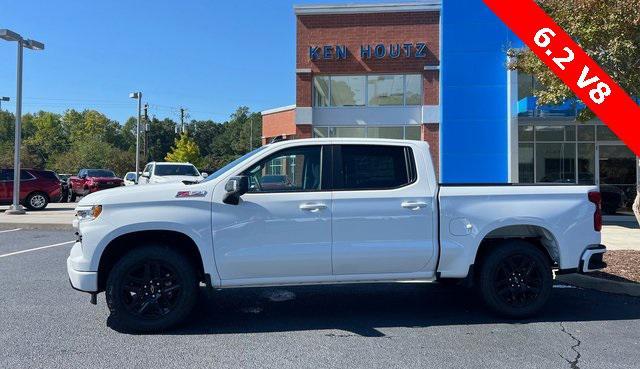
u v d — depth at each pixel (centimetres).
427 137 2056
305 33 2080
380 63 2058
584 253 598
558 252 596
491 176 1742
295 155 578
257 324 581
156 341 517
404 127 2094
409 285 782
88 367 445
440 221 576
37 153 7731
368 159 585
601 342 517
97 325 568
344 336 537
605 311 633
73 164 6556
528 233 612
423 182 581
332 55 2061
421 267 577
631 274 772
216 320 597
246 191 530
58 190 2102
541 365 453
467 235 579
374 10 2050
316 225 558
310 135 2084
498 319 599
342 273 568
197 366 449
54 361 459
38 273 845
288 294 727
